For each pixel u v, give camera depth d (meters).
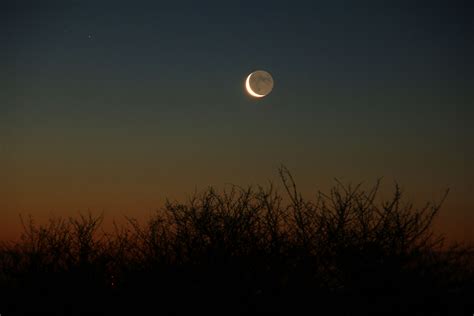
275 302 15.46
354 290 15.23
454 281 14.95
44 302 17.92
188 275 16.22
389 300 15.04
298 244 15.70
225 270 15.83
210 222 16.42
